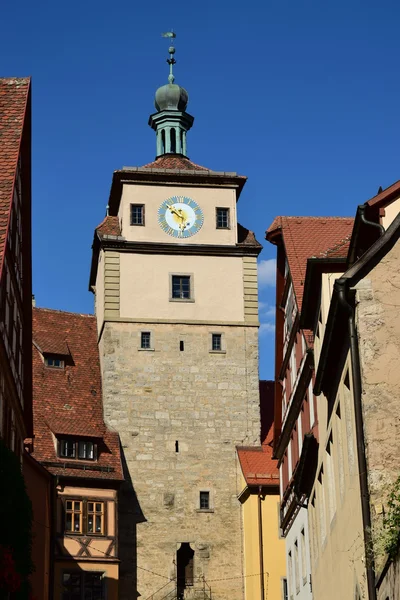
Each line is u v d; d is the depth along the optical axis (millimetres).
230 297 68375
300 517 42000
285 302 45594
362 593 22969
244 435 66125
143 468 64562
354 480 23672
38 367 67688
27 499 30531
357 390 22656
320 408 32594
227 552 63719
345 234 43375
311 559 37719
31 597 32625
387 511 21453
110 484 62156
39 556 55156
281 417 50312
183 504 64250
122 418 65375
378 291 22812
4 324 33656
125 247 67938
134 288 67625
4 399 34719
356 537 23578
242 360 67500
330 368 27312
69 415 65000
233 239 69125
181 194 69312
